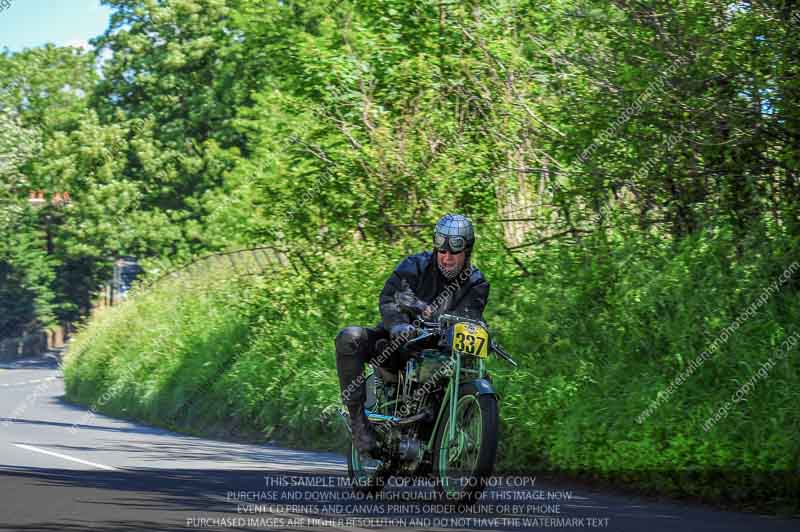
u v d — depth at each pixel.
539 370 21.41
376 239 31.59
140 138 104.31
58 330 144.00
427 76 31.83
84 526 12.36
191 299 46.91
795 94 19.50
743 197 21.17
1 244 127.56
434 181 30.22
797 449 16.06
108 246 109.31
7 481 16.61
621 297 20.95
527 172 27.05
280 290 33.78
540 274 24.31
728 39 20.39
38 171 108.62
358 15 36.25
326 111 33.84
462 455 14.91
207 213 96.75
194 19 101.31
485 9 31.59
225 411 35.28
